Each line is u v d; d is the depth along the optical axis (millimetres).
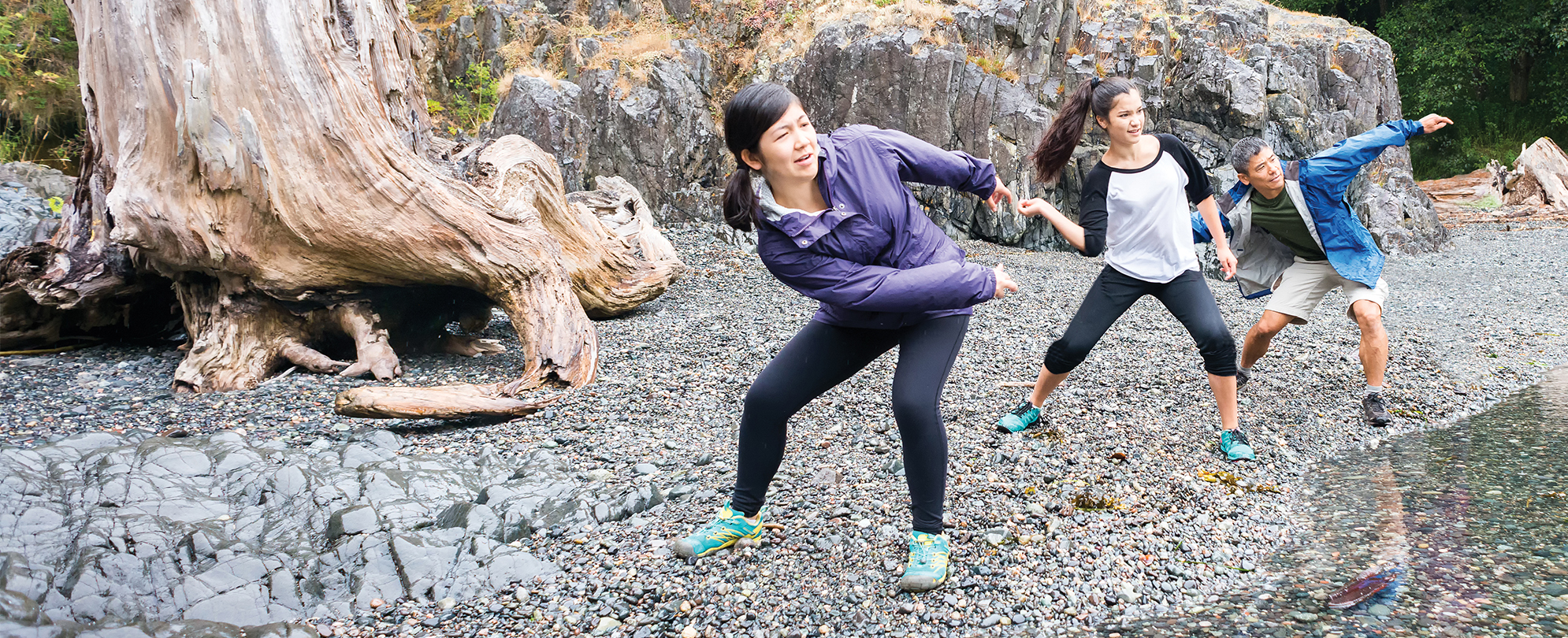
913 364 2641
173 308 6062
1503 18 20641
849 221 2479
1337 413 4719
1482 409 4891
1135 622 2658
